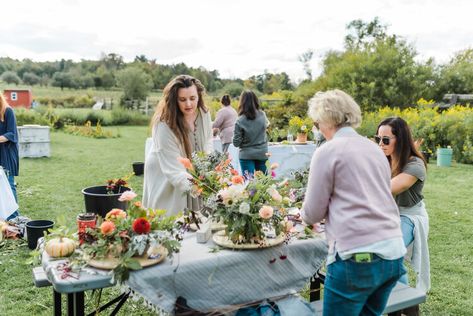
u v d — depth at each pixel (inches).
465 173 401.4
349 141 84.4
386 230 80.8
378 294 87.4
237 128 247.1
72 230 101.8
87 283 84.9
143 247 87.4
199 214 118.0
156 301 88.1
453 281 166.1
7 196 203.5
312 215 85.8
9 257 177.6
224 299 95.3
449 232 225.3
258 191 100.8
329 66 927.7
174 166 122.2
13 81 2064.5
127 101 1258.0
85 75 2049.7
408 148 129.7
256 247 98.6
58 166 418.6
